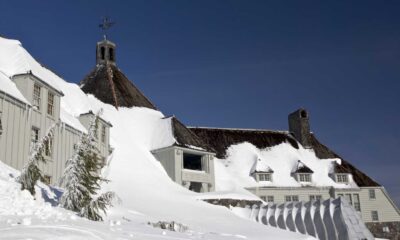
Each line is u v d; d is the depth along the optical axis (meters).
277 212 29.52
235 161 50.53
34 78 23.39
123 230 10.09
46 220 10.02
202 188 40.06
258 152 52.91
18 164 21.03
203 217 24.78
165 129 41.34
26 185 14.36
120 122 41.00
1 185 13.54
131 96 47.38
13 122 21.05
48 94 24.88
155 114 45.53
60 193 17.70
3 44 26.47
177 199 29.27
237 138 54.31
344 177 51.25
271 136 56.34
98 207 13.66
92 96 42.88
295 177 49.75
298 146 55.84
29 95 22.86
